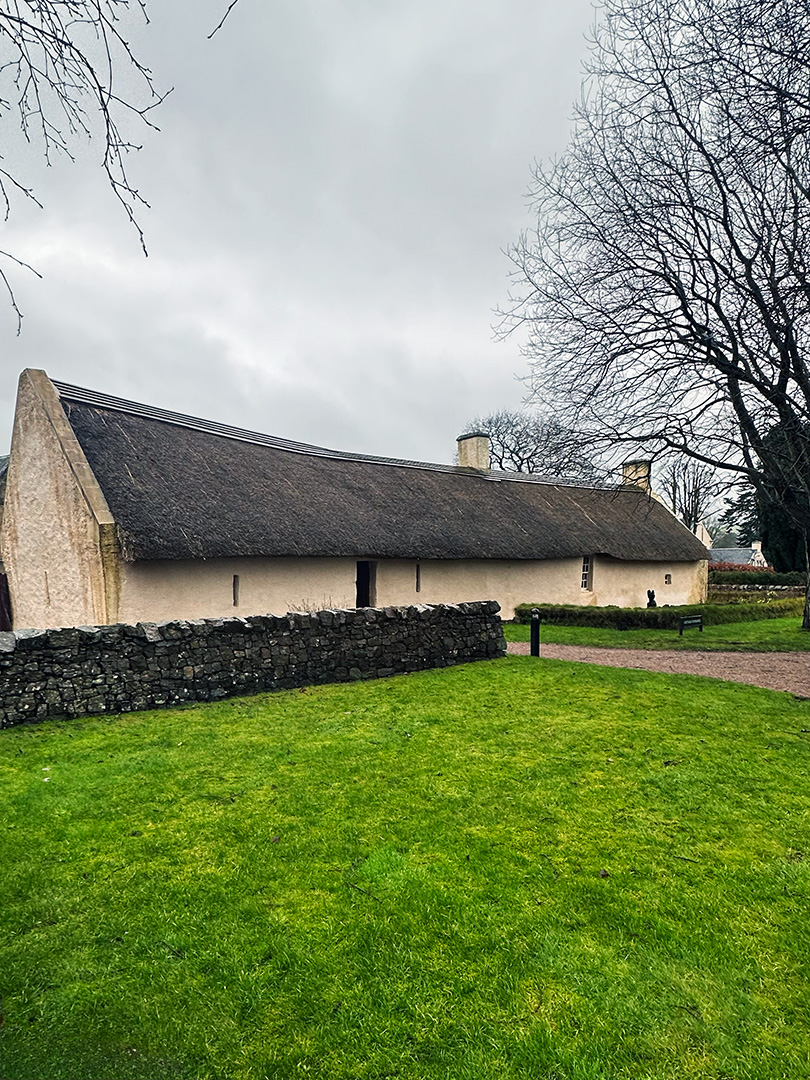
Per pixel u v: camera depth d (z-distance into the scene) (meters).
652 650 14.27
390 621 10.23
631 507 27.39
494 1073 2.44
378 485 18.75
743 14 7.78
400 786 5.26
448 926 3.33
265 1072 2.46
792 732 6.93
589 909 3.51
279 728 6.94
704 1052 2.55
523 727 7.03
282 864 3.96
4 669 6.95
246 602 13.46
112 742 6.37
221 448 15.35
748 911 3.50
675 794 5.15
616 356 10.56
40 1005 2.79
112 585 10.81
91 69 3.20
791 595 27.50
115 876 3.82
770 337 9.62
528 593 21.11
